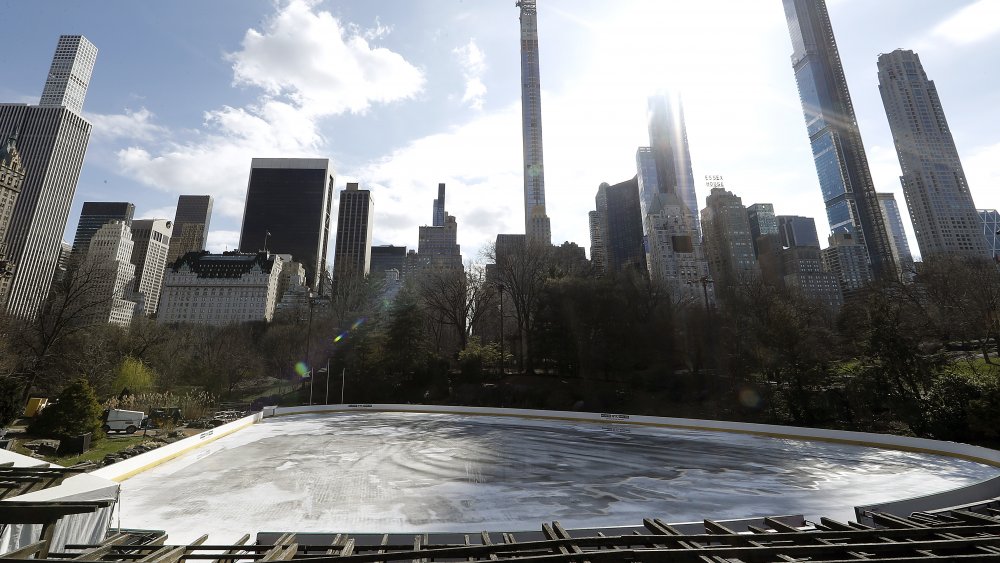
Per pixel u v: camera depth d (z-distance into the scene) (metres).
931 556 5.88
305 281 190.00
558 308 50.84
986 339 42.47
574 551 6.94
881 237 197.62
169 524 12.74
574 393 45.47
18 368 37.03
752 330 40.66
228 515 13.53
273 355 76.25
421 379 52.34
